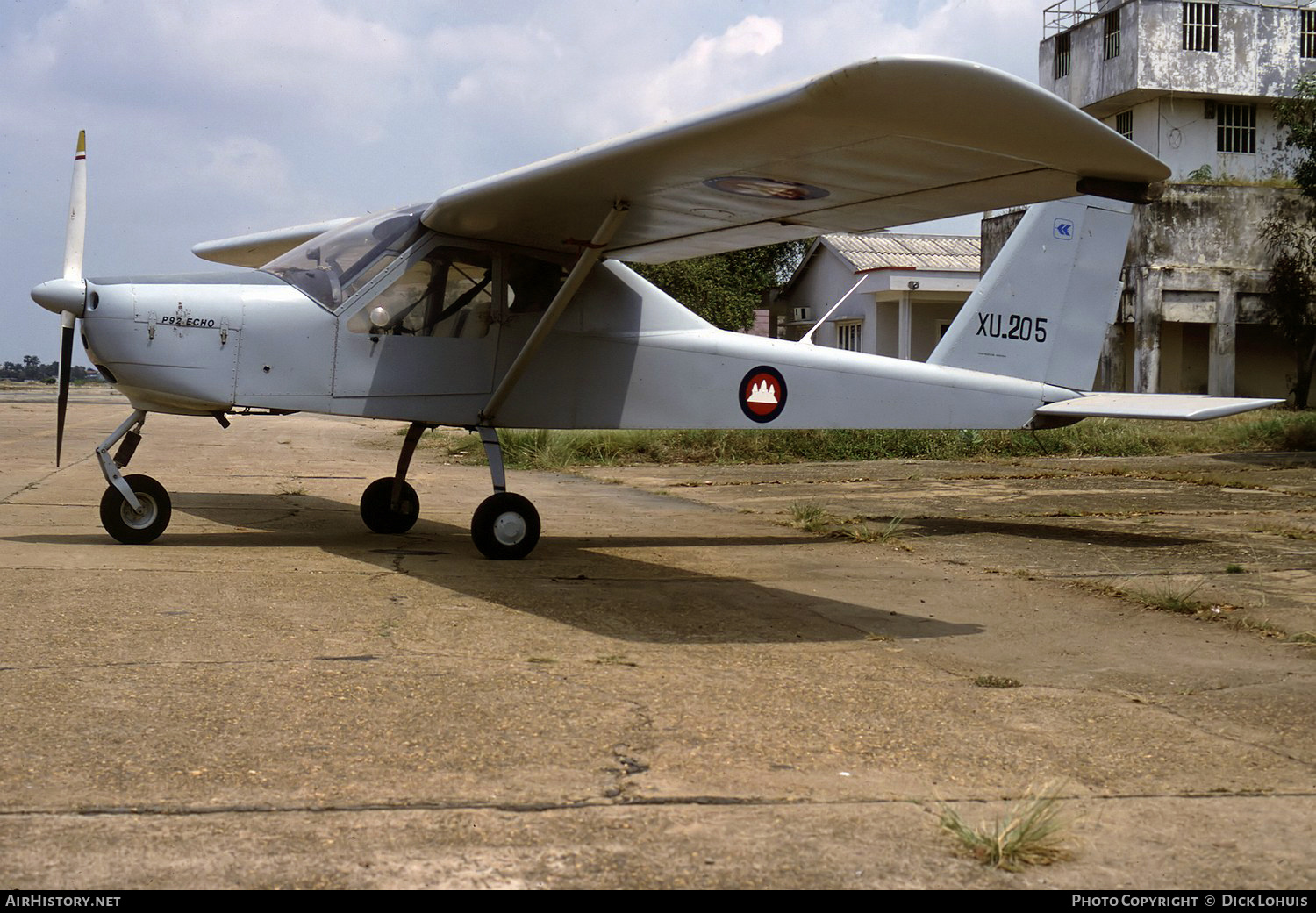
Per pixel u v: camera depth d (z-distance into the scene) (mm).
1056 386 8672
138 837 2428
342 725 3242
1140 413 7891
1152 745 3291
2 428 18547
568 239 7066
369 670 3869
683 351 7590
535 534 6715
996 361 8477
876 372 8078
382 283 6766
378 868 2309
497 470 6773
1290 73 26281
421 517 8656
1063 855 2473
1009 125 4434
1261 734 3414
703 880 2297
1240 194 24219
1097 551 7273
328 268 6770
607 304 7430
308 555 6473
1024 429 8609
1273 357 26812
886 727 3416
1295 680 4086
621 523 8633
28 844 2371
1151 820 2693
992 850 2432
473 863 2348
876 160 5172
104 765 2854
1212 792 2898
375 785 2779
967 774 3000
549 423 7262
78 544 6562
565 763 2986
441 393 6957
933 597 5691
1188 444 16125
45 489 9609
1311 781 2996
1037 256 8562
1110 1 28047
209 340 6371
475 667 3967
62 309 6211
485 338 7078
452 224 6785
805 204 6176
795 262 37656
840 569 6551
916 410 8195
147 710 3326
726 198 6094
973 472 13102
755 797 2777
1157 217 23906
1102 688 3957
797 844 2496
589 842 2475
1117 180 5129
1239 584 6035
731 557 6996
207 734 3121
